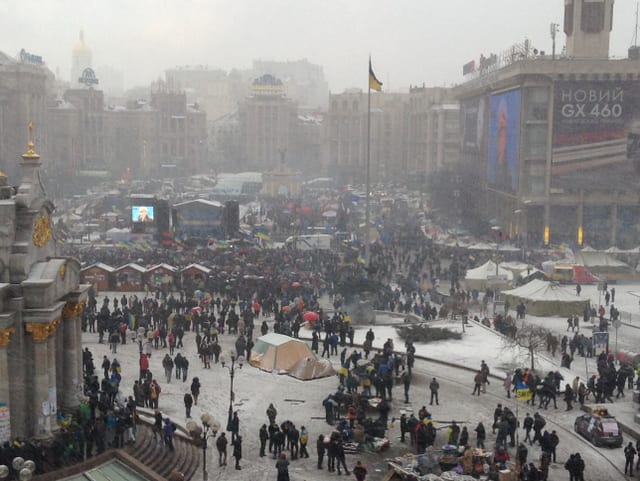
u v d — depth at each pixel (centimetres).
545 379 4900
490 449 4166
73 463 3459
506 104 13225
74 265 4006
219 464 3928
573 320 7125
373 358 5375
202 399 4834
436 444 4225
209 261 8900
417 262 9350
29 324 3597
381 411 4366
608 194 12200
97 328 6469
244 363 5634
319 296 8062
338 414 4600
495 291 7994
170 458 3828
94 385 4375
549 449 3997
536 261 10012
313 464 3938
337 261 9138
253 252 9462
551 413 4747
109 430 3725
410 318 7350
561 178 12206
